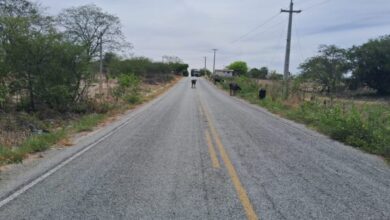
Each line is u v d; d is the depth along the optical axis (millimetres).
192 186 5723
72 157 7777
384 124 12180
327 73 59469
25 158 7621
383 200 5289
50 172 6488
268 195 5371
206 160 7574
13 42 13844
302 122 15352
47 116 14555
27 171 6555
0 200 4973
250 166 7141
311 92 37156
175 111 18828
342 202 5156
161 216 4484
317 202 5129
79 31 32281
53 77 15312
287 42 26016
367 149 9281
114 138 10359
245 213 4633
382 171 7102
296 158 8070
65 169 6723
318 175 6617
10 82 14172
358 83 62438
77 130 11734
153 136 10727
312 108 18453
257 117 16797
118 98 24062
